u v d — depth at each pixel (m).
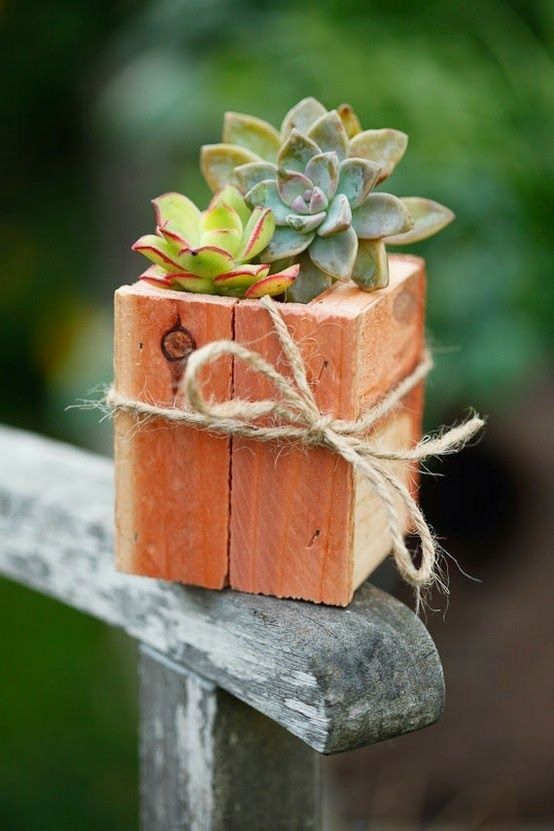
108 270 1.98
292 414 0.71
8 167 2.36
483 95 1.30
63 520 0.85
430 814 1.38
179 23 1.57
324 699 0.71
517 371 1.23
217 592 0.75
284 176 0.72
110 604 0.83
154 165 1.71
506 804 1.38
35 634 1.84
